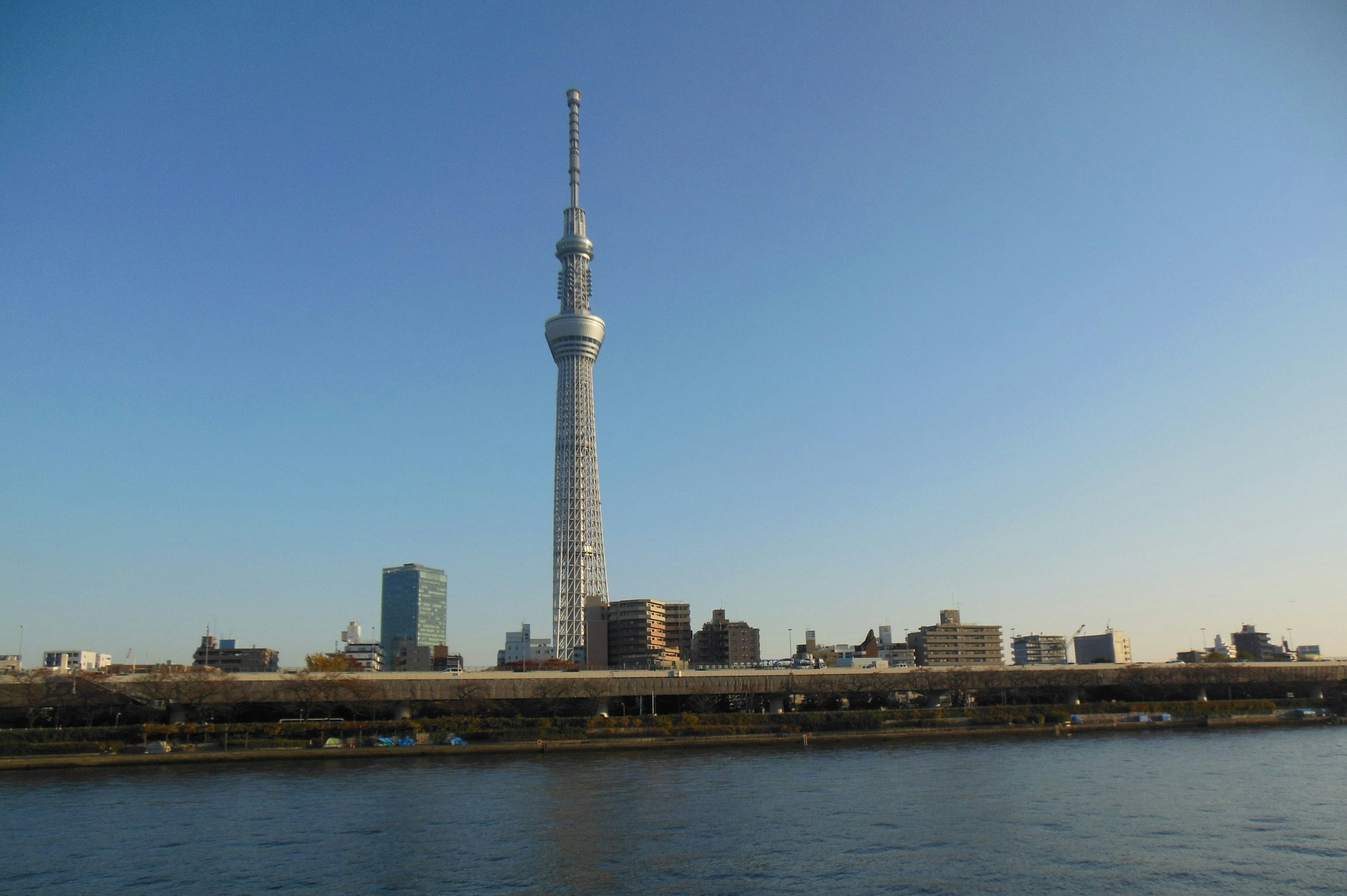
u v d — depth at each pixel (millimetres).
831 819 125312
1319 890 92000
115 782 168250
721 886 95938
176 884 99625
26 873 104125
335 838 118875
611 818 128875
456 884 98438
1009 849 107812
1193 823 120125
